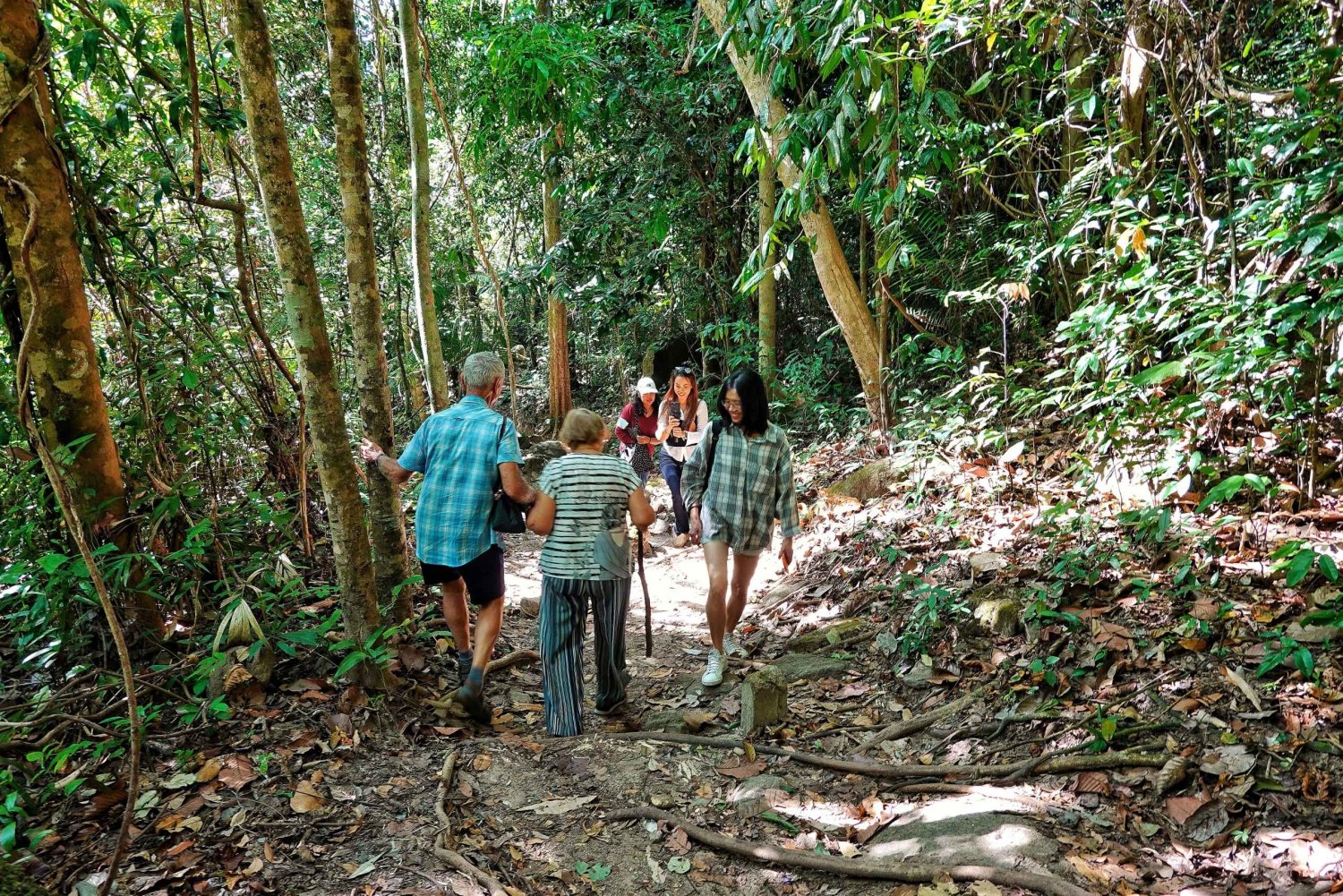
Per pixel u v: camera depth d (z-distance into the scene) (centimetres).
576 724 358
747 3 441
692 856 276
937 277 698
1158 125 486
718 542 400
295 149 1007
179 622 382
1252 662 299
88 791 283
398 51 1084
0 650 369
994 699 343
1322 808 242
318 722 330
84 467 346
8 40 322
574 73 836
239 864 254
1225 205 427
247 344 471
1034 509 472
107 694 336
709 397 981
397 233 1092
